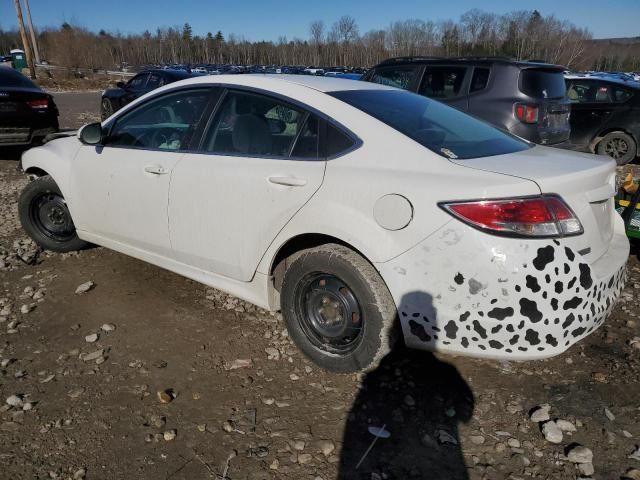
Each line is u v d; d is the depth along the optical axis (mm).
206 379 2895
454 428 2543
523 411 2660
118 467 2293
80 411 2629
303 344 2980
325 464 2322
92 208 3979
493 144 2947
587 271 2342
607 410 2656
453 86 7016
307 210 2750
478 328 2365
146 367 2996
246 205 3006
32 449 2383
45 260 4492
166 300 3779
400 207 2457
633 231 4203
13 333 3338
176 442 2439
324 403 2711
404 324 2529
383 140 2686
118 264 4395
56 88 32375
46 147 4449
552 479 2256
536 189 2316
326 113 2867
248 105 3176
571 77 9523
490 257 2275
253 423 2564
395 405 2697
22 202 4473
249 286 3174
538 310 2275
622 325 3480
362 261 2648
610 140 9133
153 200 3494
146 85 13156
